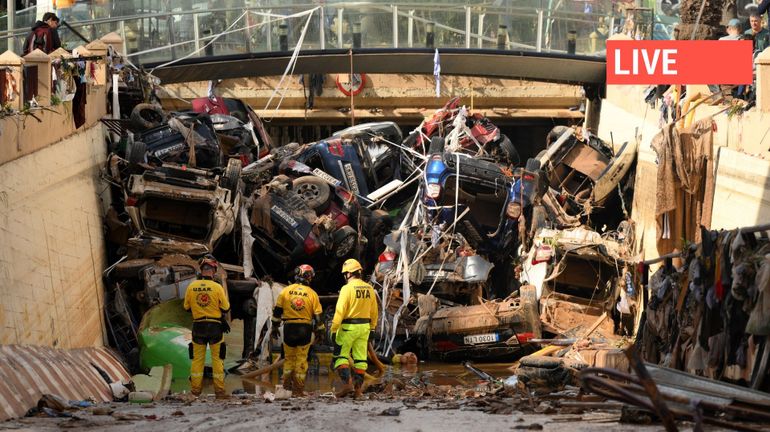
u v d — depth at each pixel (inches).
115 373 1299.2
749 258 854.5
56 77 1478.8
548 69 2381.9
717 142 1456.7
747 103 1396.4
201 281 1104.8
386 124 2231.8
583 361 1225.4
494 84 2694.4
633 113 2155.5
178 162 1847.9
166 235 1664.6
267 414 795.4
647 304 1138.7
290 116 2655.0
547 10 2361.0
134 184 1642.5
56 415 859.4
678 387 682.8
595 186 2071.9
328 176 1978.3
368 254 1953.7
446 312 1605.6
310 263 1830.7
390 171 2171.5
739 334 890.7
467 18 2337.6
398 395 1084.5
